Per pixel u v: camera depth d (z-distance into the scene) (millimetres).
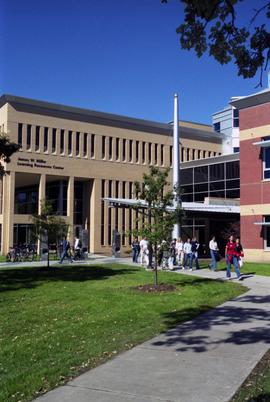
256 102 30703
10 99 45906
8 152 21484
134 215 52812
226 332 9195
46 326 10016
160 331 9320
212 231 40562
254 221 30438
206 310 11711
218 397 5695
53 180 51906
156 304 12422
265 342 8359
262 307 12180
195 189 47125
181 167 48781
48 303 13125
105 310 11672
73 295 14453
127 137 53281
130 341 8500
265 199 30016
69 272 22453
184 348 8000
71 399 5691
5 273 22156
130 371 6758
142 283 17234
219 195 44656
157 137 55594
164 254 22750
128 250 51219
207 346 8117
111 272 22078
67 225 25938
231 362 7148
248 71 6117
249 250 30516
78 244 34125
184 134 57969
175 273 21406
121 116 52750
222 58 6102
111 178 51781
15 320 10734
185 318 10609
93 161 50719
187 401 5578
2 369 6988
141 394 5828
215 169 45281
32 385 6152
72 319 10695
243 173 31281
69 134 49469
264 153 30344
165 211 16484
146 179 16578
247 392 5859
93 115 50844
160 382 6270
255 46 5949
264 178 30266
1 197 47344
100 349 7953
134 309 11703
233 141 60812
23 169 46281
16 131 46094
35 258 34875
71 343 8445
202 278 19250
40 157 47281
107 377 6496
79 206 52406
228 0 5613
